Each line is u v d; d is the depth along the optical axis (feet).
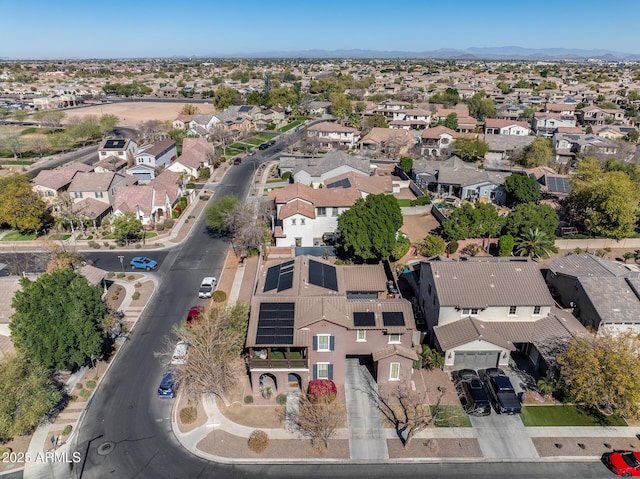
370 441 110.63
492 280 141.79
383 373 127.65
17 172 333.62
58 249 192.24
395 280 162.81
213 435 112.68
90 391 126.31
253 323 123.24
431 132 401.08
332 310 124.88
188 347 128.26
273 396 125.08
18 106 634.84
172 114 608.19
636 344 120.06
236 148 422.41
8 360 113.91
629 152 339.98
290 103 608.60
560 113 504.84
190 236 232.73
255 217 218.79
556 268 169.07
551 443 109.91
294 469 103.91
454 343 130.00
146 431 114.01
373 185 266.36
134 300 172.35
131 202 244.01
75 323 120.26
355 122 475.31
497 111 545.44
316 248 206.90
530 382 128.26
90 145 448.24
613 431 113.39
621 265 182.39
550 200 257.96
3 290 145.18
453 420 116.06
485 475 102.17
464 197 280.10
